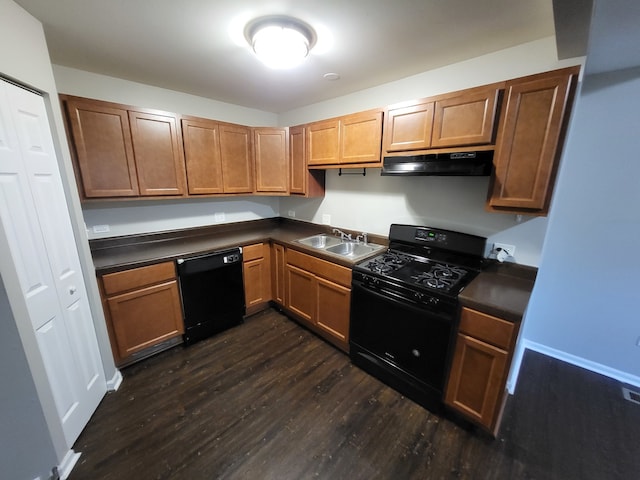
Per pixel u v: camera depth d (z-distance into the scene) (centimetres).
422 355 173
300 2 124
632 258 196
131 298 205
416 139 187
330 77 219
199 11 131
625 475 141
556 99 134
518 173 150
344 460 146
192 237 289
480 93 156
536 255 176
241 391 193
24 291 124
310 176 282
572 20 106
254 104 305
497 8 128
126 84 229
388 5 126
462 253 200
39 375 126
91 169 197
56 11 130
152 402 182
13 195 121
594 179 199
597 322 215
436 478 138
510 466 144
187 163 245
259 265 289
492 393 148
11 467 127
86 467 140
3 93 118
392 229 240
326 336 254
